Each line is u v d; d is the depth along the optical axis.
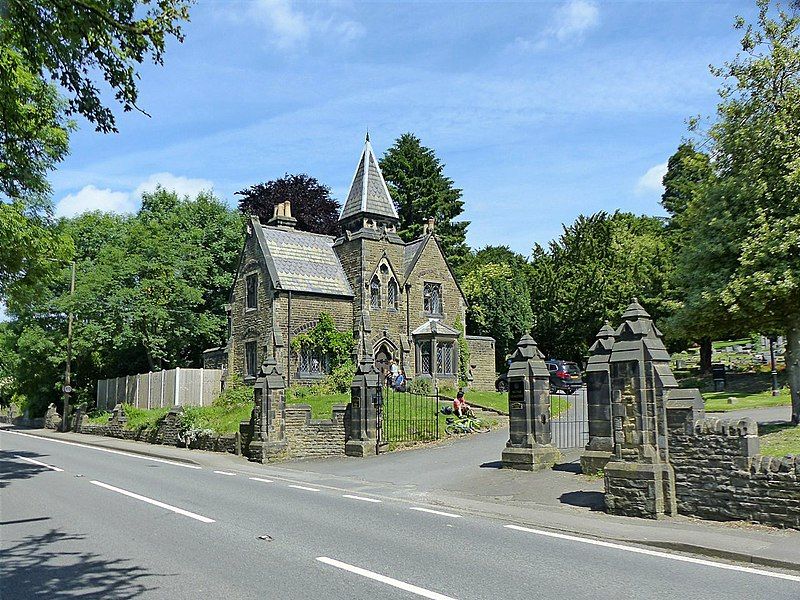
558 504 13.17
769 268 17.41
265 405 22.92
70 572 8.26
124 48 8.60
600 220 54.75
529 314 53.78
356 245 38.03
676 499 11.55
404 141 65.25
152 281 40.97
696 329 20.62
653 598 7.13
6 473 19.27
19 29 8.43
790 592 7.36
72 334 44.75
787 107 18.34
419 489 15.70
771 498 10.45
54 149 21.06
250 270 37.47
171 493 15.17
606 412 16.14
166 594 7.31
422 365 38.56
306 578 7.93
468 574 8.10
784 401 26.55
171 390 36.94
